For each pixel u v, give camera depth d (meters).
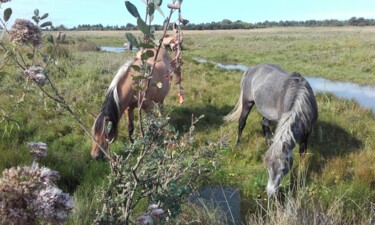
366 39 30.50
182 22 1.88
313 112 4.79
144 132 2.08
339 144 6.12
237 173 5.37
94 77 10.05
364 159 5.47
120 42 41.38
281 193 4.50
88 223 3.33
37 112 6.66
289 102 4.81
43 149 1.80
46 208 1.07
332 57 20.11
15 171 1.18
